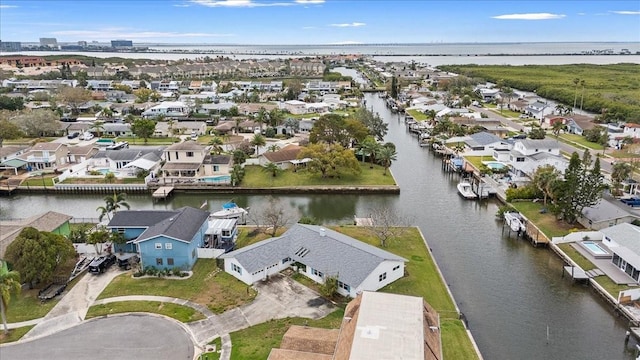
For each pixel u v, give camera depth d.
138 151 98.06
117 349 37.50
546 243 60.50
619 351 39.66
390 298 35.22
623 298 45.06
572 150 108.62
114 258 53.97
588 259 54.38
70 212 76.06
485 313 45.22
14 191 85.62
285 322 41.19
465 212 74.38
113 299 45.25
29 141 122.44
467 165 95.81
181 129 133.38
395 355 28.72
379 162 100.12
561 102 194.62
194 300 45.06
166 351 37.19
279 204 78.81
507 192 75.25
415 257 55.19
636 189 76.38
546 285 50.84
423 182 91.00
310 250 51.22
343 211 75.19
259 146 110.25
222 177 87.19
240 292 46.53
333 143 102.12
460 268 54.75
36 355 36.78
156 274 49.88
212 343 38.22
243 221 69.00
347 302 44.75
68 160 102.31
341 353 30.88
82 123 135.25
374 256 47.69
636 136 116.25
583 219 64.19
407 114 166.12
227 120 149.62
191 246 51.81
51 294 45.56
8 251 45.88
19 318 41.97
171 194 84.44
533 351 39.50
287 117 150.62
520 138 117.75
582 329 42.78
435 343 32.19
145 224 56.22
